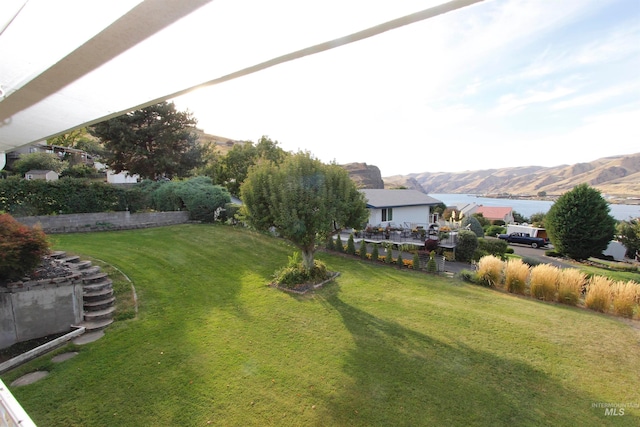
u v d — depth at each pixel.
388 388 5.99
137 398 5.51
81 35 1.20
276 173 11.58
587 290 11.10
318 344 7.54
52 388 5.67
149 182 21.64
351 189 12.39
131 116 23.70
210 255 14.03
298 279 11.77
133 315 8.49
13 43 1.26
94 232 15.27
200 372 6.28
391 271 14.74
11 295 7.11
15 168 30.28
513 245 30.84
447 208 45.38
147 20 1.11
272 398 5.63
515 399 5.80
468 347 7.59
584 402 5.79
